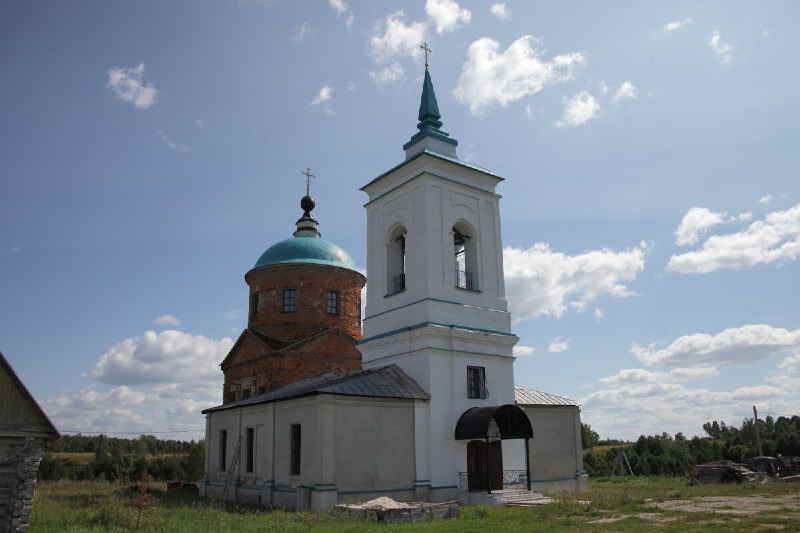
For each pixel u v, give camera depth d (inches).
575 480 1174.3
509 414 959.0
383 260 1119.6
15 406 560.7
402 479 894.4
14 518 544.1
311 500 837.2
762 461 1489.9
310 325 1480.1
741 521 571.5
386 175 1128.2
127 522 702.5
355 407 879.1
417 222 1052.5
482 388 1016.2
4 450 552.7
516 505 851.4
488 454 911.7
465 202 1103.0
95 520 724.0
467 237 1114.1
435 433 940.0
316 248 1560.0
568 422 1202.6
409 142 1157.7
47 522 714.8
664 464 2053.4
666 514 655.1
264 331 1486.2
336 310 1531.7
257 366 1423.5
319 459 836.0
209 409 1272.1
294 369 1385.3
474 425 925.2
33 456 563.5
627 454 2135.8
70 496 1129.4
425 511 713.0
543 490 1118.4
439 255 1035.9
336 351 1446.9
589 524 602.9
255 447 1065.5
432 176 1062.4
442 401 961.5
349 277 1563.7
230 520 732.0
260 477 1032.8
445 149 1136.2
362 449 869.8
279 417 989.8
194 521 724.7
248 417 1114.7
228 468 1159.0
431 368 962.1
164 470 2396.7
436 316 993.5
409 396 927.0
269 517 746.2
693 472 1279.5
